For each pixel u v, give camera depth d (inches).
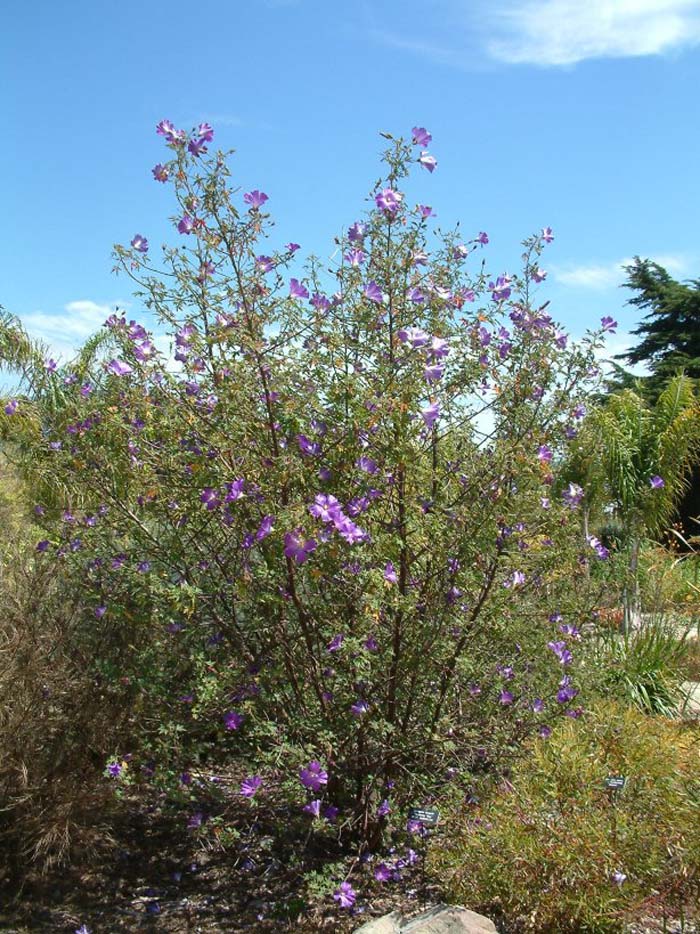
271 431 144.5
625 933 121.9
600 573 227.8
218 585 153.3
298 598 149.1
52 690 151.1
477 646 160.4
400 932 130.4
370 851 158.9
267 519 134.6
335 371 149.0
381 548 141.9
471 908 135.6
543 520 168.9
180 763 161.2
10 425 173.8
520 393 162.2
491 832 135.3
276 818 161.0
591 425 239.5
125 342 158.7
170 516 156.9
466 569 150.1
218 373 148.3
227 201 148.9
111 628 166.9
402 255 152.8
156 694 157.8
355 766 153.8
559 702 165.9
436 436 157.8
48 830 149.3
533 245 167.5
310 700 156.0
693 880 122.3
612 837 128.4
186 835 169.8
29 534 185.2
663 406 416.2
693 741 153.9
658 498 392.8
